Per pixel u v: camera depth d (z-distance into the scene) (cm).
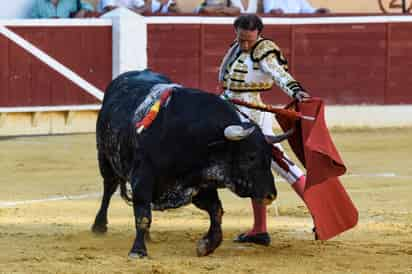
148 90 1262
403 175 2056
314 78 2884
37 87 2622
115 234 1383
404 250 1293
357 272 1166
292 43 2859
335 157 1216
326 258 1241
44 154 2273
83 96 2670
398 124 2947
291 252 1279
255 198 1155
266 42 1285
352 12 3203
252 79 1293
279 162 1302
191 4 2972
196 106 1188
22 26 2597
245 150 1151
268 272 1154
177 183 1203
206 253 1238
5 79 2584
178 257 1227
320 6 3167
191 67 2780
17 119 2617
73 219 1521
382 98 2938
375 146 2511
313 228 1355
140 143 1202
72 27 2647
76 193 1797
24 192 1798
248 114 1288
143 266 1163
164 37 2742
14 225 1454
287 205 1673
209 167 1175
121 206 1656
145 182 1201
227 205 1675
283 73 1266
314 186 1262
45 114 2644
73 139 2530
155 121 1198
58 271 1137
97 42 2678
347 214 1274
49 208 1628
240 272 1150
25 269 1147
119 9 2683
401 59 2945
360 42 2908
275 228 1455
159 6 2870
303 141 1241
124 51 2680
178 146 1182
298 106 1248
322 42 2884
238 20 1284
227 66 1314
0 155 2248
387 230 1446
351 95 2912
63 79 2647
